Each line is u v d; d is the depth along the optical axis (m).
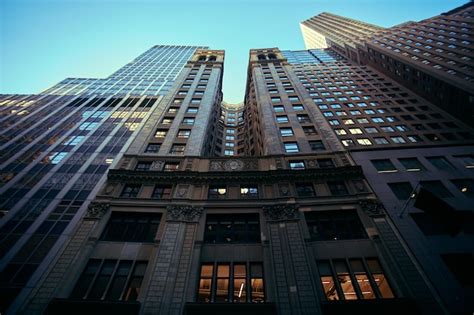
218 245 21.23
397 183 25.88
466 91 42.25
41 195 25.27
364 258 19.55
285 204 23.92
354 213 23.34
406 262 18.61
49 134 36.00
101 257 20.05
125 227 22.95
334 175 26.77
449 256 18.98
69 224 22.33
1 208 23.59
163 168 29.42
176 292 17.39
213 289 18.22
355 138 39.53
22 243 20.50
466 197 23.61
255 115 53.25
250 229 22.95
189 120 39.47
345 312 15.98
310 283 17.61
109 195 25.06
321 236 21.73
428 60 55.75
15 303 16.33
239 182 27.08
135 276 18.95
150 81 57.84
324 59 86.75
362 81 62.81
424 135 40.38
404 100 52.62
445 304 16.02
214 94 49.75
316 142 33.62
